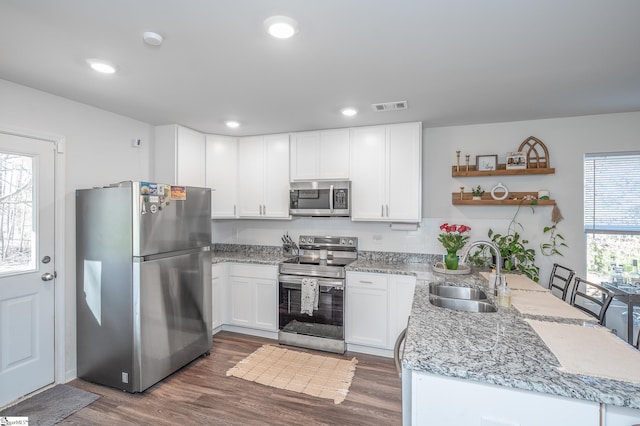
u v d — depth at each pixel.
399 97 2.59
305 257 3.90
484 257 3.34
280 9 1.45
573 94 2.52
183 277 2.89
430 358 1.22
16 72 2.15
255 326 3.64
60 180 2.64
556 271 3.19
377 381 2.70
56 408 2.31
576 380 1.06
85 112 2.82
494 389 1.11
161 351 2.66
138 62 1.99
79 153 2.78
